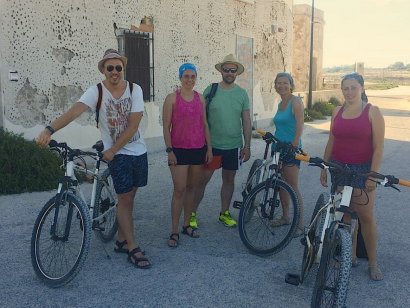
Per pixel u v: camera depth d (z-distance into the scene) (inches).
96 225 179.5
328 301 131.3
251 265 178.9
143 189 285.3
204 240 204.1
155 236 207.0
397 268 180.5
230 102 210.2
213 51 470.9
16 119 291.1
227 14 491.2
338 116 167.2
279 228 190.1
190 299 150.9
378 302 153.6
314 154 437.7
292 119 208.7
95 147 171.9
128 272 169.2
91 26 331.6
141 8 373.1
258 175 220.4
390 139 542.0
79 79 326.6
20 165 262.7
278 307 148.1
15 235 201.0
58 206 158.4
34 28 294.7
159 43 395.2
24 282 158.7
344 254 125.7
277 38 616.4
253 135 525.3
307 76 1007.6
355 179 140.8
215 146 212.4
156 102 398.3
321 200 165.6
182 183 193.2
